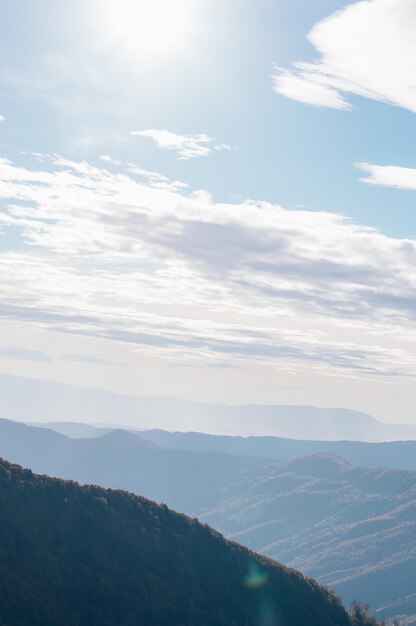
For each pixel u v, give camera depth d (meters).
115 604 137.25
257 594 158.62
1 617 122.44
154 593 142.25
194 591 149.00
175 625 139.50
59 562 138.75
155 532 158.88
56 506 150.38
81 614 132.25
